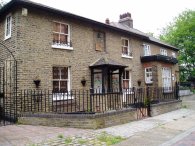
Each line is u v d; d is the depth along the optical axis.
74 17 14.63
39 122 10.57
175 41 40.50
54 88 13.80
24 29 12.41
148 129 10.02
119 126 10.49
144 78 21.05
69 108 14.07
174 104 17.09
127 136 8.63
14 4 12.10
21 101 11.67
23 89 12.04
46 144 7.29
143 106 13.88
